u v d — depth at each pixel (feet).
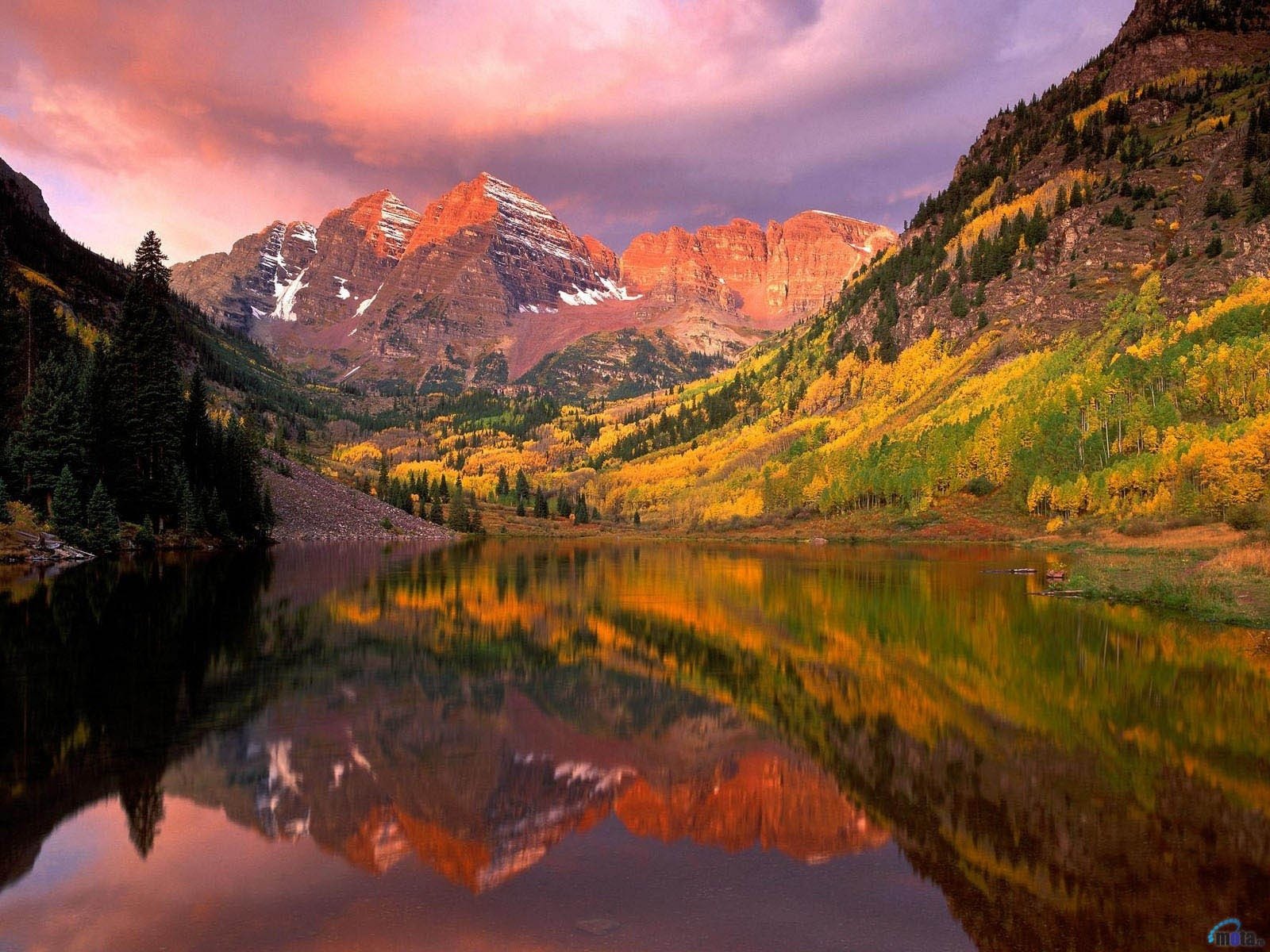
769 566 273.75
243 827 46.96
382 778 56.59
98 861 41.70
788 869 42.24
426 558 317.63
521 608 154.92
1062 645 113.39
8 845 43.60
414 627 128.06
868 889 39.88
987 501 474.08
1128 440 416.26
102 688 80.79
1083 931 35.45
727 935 34.35
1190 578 171.73
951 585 200.75
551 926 35.24
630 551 400.88
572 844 45.44
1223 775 58.23
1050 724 73.31
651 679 92.79
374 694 81.92
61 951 32.17
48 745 62.03
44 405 271.08
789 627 132.57
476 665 99.19
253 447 441.68
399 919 35.70
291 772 57.26
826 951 33.12
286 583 189.98
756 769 60.59
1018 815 50.57
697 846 45.42
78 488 270.46
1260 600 145.69
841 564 284.82
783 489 614.75
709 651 110.83
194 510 327.06
